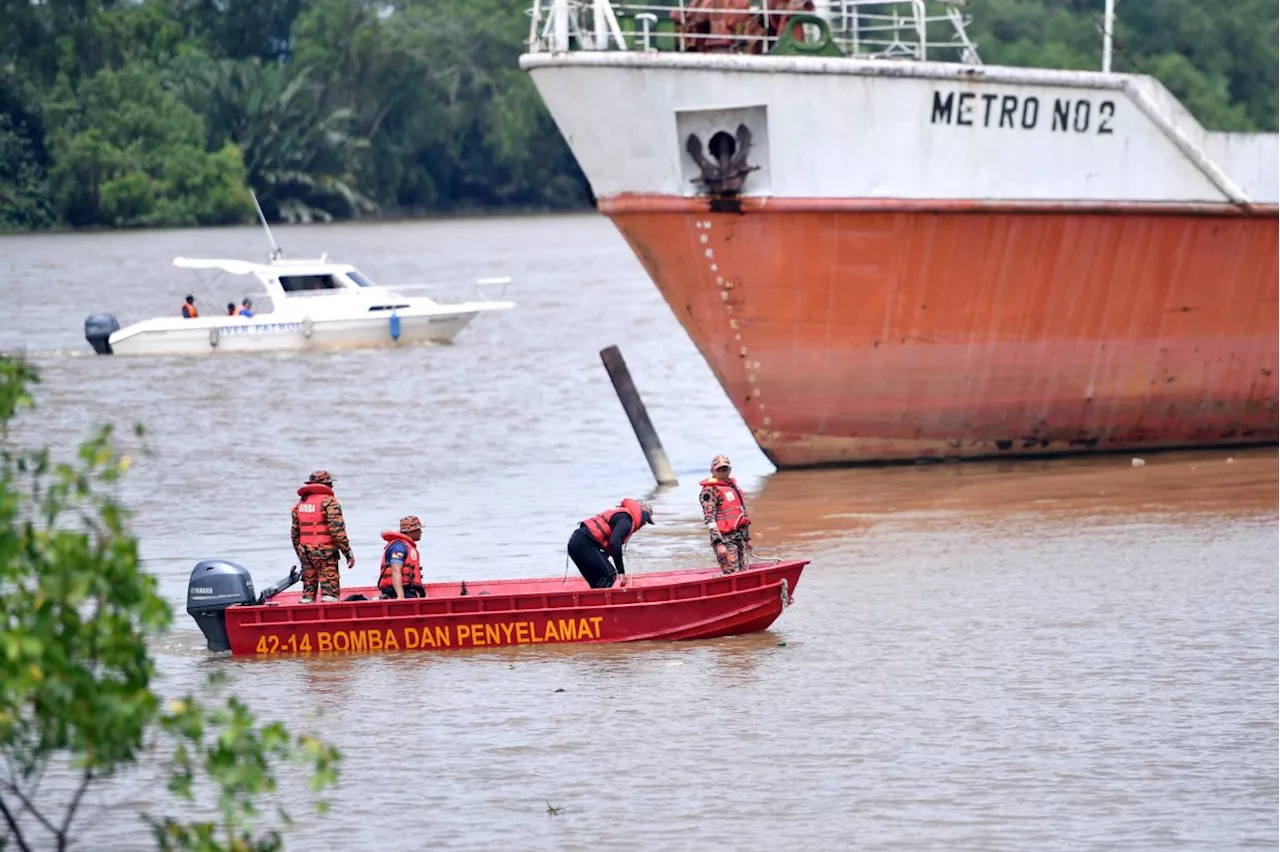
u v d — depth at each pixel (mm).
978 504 88250
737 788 47875
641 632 62625
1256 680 56281
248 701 56875
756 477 99062
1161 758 49375
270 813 47125
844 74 91125
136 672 30016
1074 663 58688
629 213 94312
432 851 44188
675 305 97125
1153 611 65250
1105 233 97375
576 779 48906
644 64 90688
